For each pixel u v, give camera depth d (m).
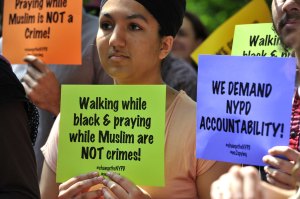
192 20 5.68
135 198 2.75
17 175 2.54
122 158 2.87
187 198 2.89
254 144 2.67
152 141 2.84
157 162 2.82
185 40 5.69
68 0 3.57
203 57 2.74
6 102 2.56
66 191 2.84
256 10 3.80
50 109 3.69
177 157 2.88
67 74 3.85
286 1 2.70
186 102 2.98
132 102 2.88
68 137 2.95
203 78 2.75
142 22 2.95
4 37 3.72
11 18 3.70
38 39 3.63
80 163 2.93
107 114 2.91
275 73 2.63
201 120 2.76
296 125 2.83
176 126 2.92
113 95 2.90
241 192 1.86
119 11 2.94
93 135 2.92
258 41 3.22
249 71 2.68
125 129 2.88
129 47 2.95
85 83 3.85
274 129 2.63
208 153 2.74
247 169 1.90
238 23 3.83
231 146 2.71
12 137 2.56
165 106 2.92
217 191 1.93
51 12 3.61
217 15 6.78
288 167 2.49
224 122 2.72
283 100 2.62
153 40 2.99
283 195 1.91
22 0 3.68
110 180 2.82
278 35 2.90
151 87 2.85
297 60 2.71
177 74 4.76
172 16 3.01
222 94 2.72
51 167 3.13
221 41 3.88
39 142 3.81
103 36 3.00
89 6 4.71
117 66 2.97
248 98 2.68
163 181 2.81
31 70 3.67
